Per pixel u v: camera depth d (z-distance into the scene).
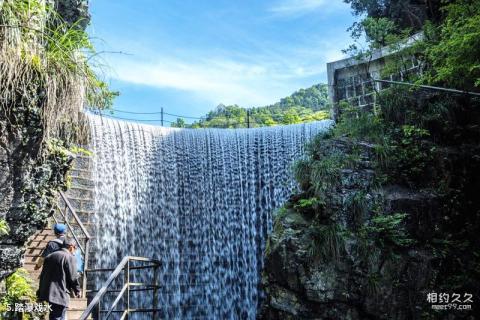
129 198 14.36
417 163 10.87
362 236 9.66
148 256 14.26
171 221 15.17
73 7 8.25
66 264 5.80
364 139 11.50
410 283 9.34
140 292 13.60
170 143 16.02
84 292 8.01
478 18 9.54
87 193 12.99
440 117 11.41
